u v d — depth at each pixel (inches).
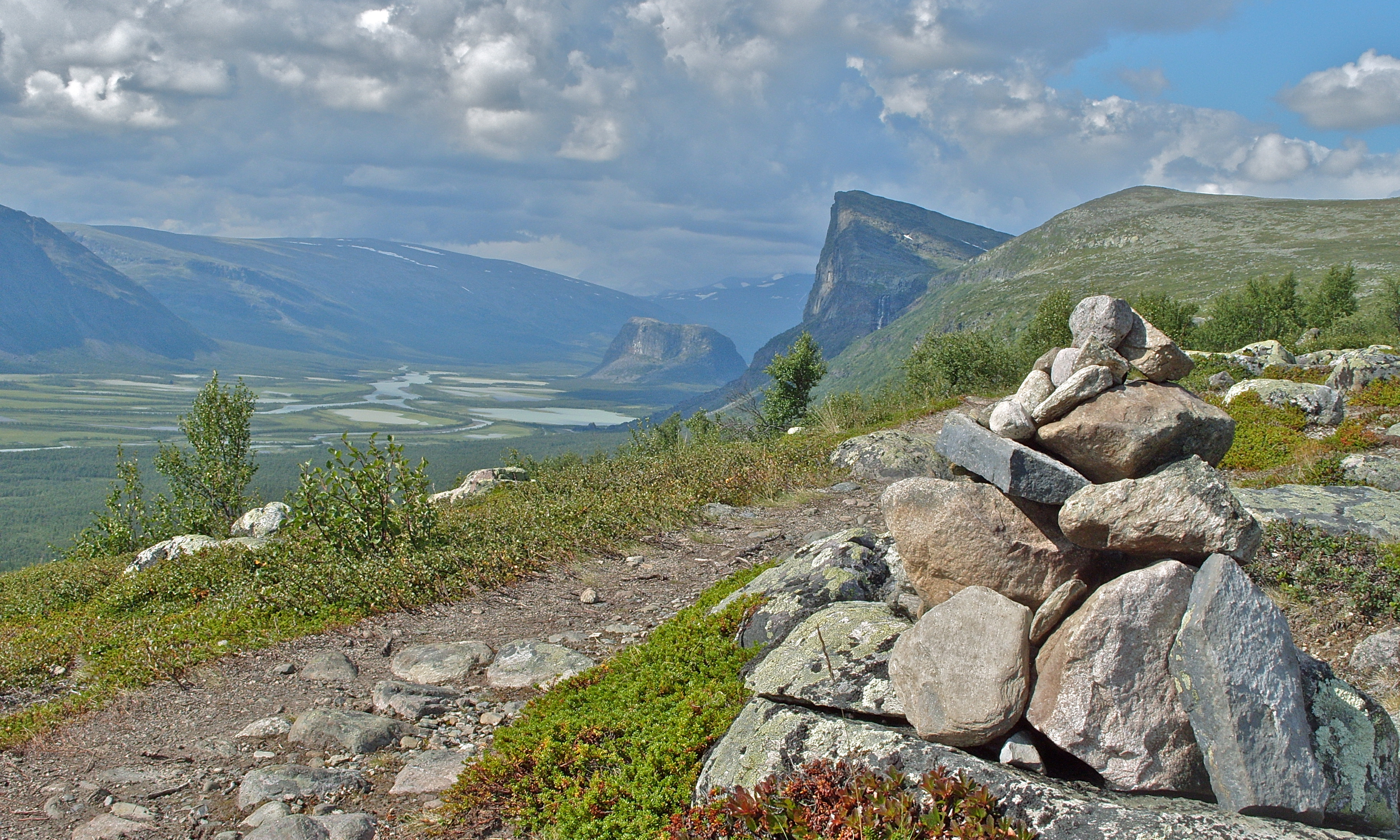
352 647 372.2
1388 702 260.7
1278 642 171.5
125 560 668.1
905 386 1310.3
